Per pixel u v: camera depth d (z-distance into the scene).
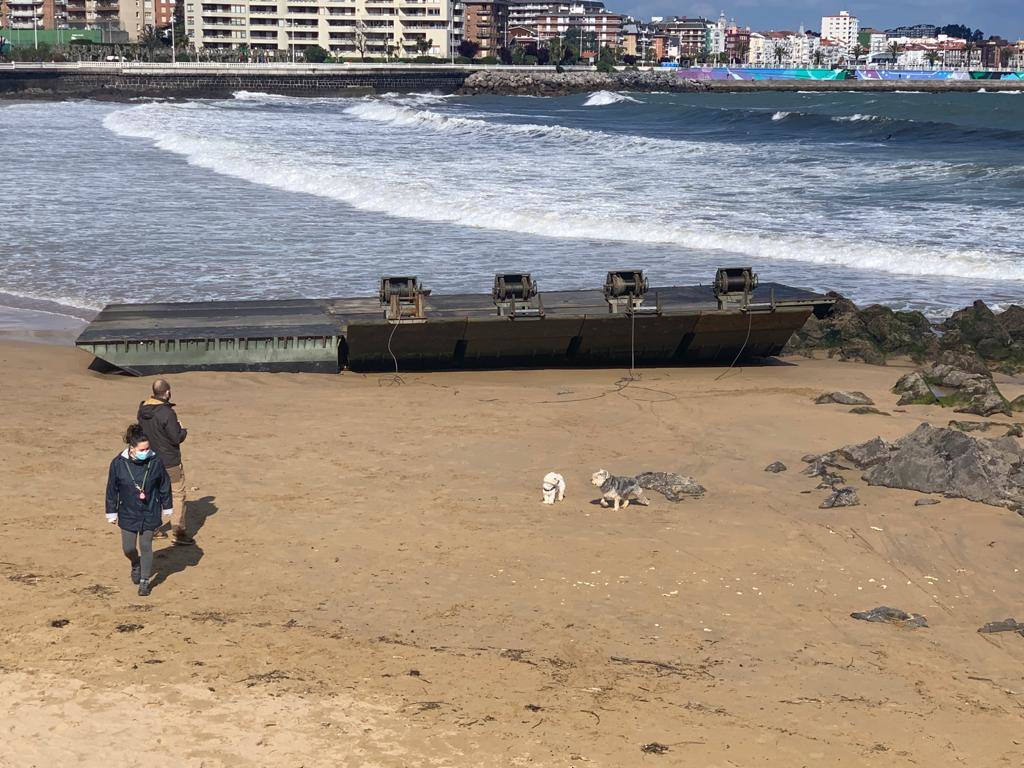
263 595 9.45
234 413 16.23
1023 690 8.23
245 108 126.25
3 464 13.09
